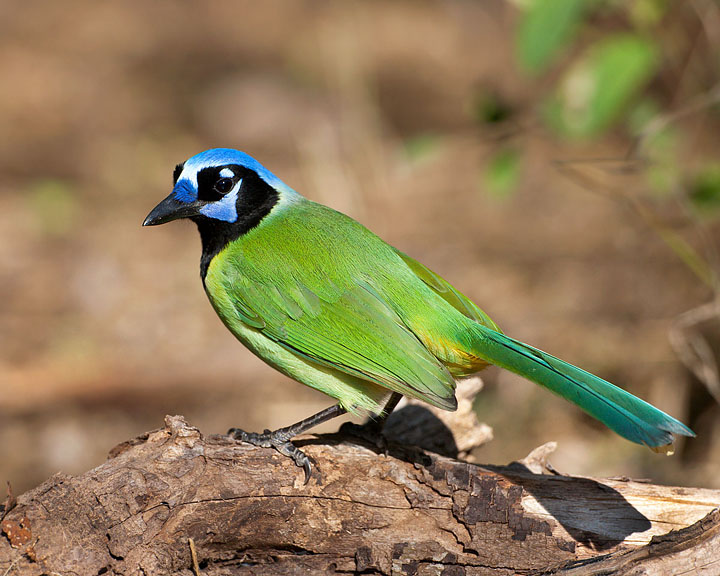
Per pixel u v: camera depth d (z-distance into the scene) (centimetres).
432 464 757
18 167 2138
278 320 802
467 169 2027
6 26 2930
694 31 1421
